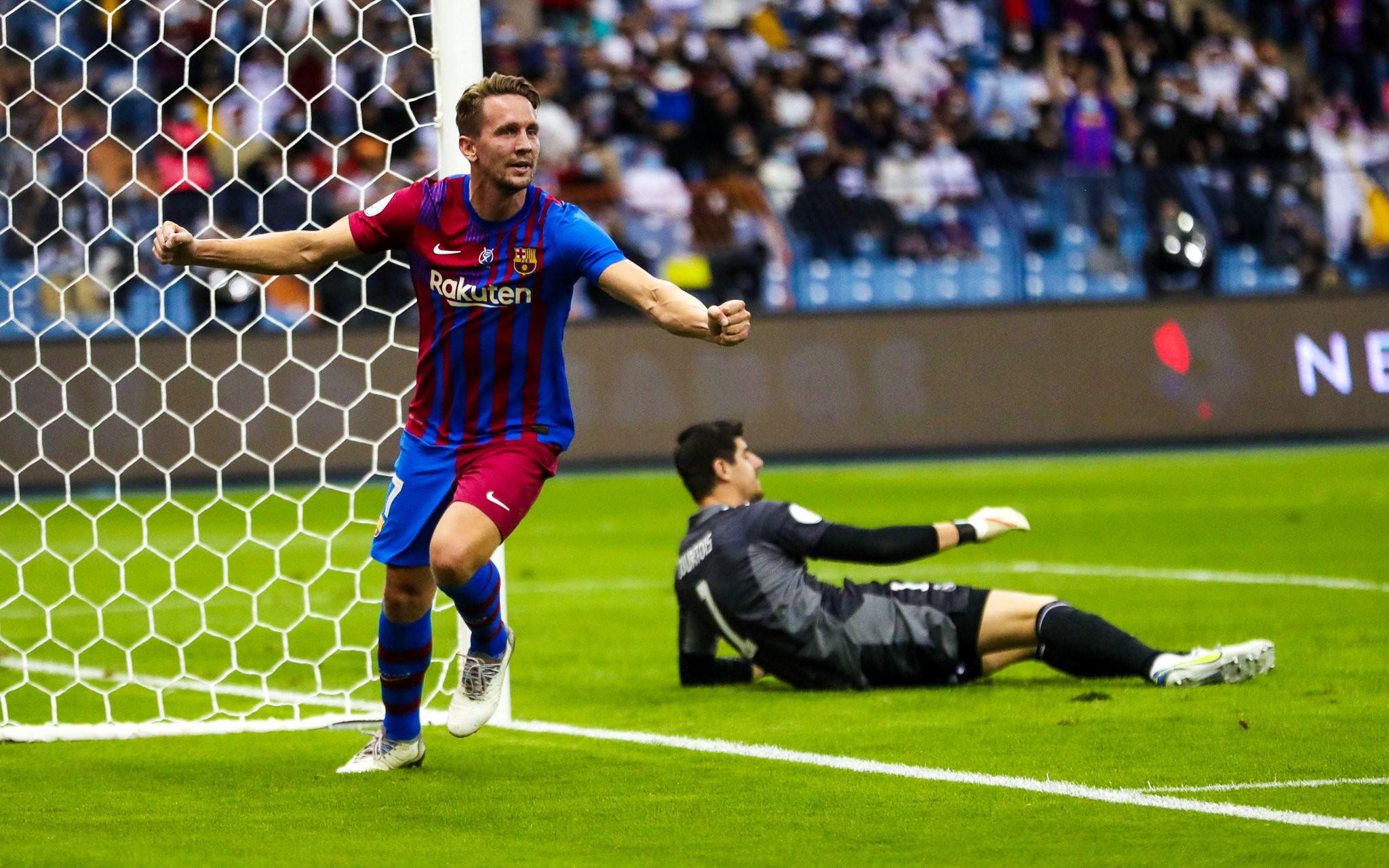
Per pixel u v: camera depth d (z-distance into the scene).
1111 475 44.50
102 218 46.75
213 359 46.47
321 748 13.84
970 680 15.97
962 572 26.52
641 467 50.56
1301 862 9.25
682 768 12.59
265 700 15.77
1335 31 66.94
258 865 9.63
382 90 51.97
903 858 9.64
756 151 59.31
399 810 11.20
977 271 54.50
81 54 49.94
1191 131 61.91
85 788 12.13
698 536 16.23
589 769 12.62
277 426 46.94
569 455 50.19
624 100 58.72
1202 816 10.45
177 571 29.12
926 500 38.69
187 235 11.50
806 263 53.28
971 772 12.05
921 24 66.44
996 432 52.72
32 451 45.44
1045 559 28.05
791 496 40.44
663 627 21.91
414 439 11.93
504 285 11.52
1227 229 55.09
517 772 12.55
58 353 45.59
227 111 49.81
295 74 51.03
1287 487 39.94
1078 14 66.06
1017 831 10.23
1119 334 53.41
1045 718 14.08
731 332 10.48
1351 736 13.02
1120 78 63.66
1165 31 66.25
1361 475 42.34
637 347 50.69
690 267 52.56
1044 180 55.34
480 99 11.24
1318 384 54.12
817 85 62.28
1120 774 11.82
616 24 63.19
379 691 17.50
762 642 15.91
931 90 64.19
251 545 33.31
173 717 15.84
